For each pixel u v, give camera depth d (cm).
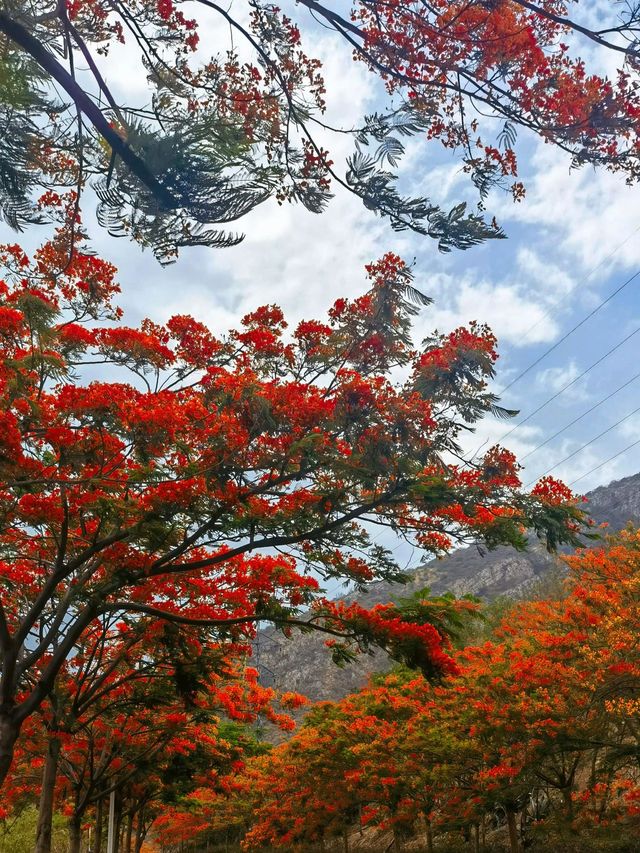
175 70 614
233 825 4303
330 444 1043
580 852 2030
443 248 571
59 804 2244
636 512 9400
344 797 2947
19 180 593
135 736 2111
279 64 603
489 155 594
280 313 1252
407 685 2397
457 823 2222
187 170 521
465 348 1043
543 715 1914
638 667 1766
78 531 1341
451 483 1127
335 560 1302
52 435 970
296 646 7500
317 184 606
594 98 534
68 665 1680
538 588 4016
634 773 2336
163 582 1405
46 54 525
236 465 1051
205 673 1516
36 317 1008
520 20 551
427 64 559
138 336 1195
